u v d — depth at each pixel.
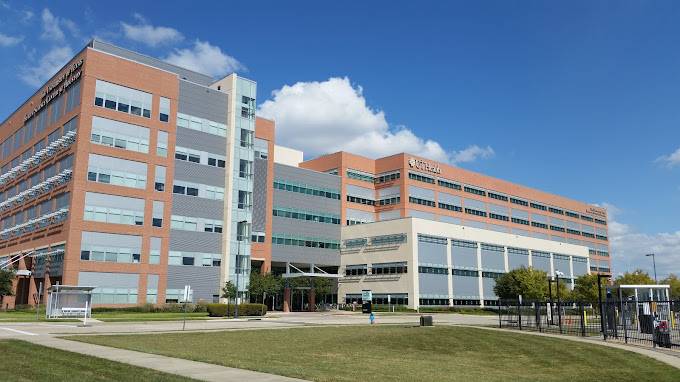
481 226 104.25
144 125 64.75
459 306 83.19
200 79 76.25
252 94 76.94
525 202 116.50
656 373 17.47
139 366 15.64
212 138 71.75
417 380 15.06
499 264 92.69
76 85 62.88
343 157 92.50
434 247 81.88
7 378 13.08
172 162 66.69
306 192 85.38
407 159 93.12
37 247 65.44
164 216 64.94
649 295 41.34
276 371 15.29
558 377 16.95
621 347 25.31
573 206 131.25
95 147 60.56
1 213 78.81
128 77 64.12
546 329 36.44
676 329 34.62
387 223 82.88
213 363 16.75
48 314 43.53
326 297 89.31
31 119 73.94
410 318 56.56
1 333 27.34
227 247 70.31
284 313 68.38
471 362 20.86
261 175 78.75
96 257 59.09
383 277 81.88
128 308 58.59
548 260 103.69
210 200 70.31
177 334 29.48
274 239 79.44
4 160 81.31
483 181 107.12
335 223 89.00
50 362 16.05
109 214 60.62
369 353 22.89
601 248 138.38
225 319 48.94
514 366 19.89
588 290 78.50
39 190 67.31
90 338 25.03
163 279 63.72
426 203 94.62
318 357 20.61
